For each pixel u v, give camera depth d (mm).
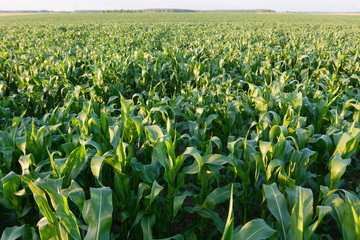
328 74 6465
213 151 3930
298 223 1376
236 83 6309
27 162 2248
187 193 2256
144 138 3117
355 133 2543
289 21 44844
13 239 1702
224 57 8273
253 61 7633
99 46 12242
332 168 2115
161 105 3742
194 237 2320
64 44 14133
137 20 47656
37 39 16047
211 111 4047
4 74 6961
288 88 5770
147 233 2012
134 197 2357
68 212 1438
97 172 1937
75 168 2186
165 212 2477
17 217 2439
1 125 4227
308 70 7562
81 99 4422
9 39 16453
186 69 6930
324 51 9383
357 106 3367
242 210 2744
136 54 8445
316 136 3074
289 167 2334
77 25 30344
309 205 1651
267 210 2611
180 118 6301
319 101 4098
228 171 2811
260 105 3793
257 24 33688
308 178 2707
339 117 3246
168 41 15883
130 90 6207
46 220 1508
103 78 6180
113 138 2535
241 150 2740
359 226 1421
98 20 48031
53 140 3004
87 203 1684
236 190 2389
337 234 2764
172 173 2219
